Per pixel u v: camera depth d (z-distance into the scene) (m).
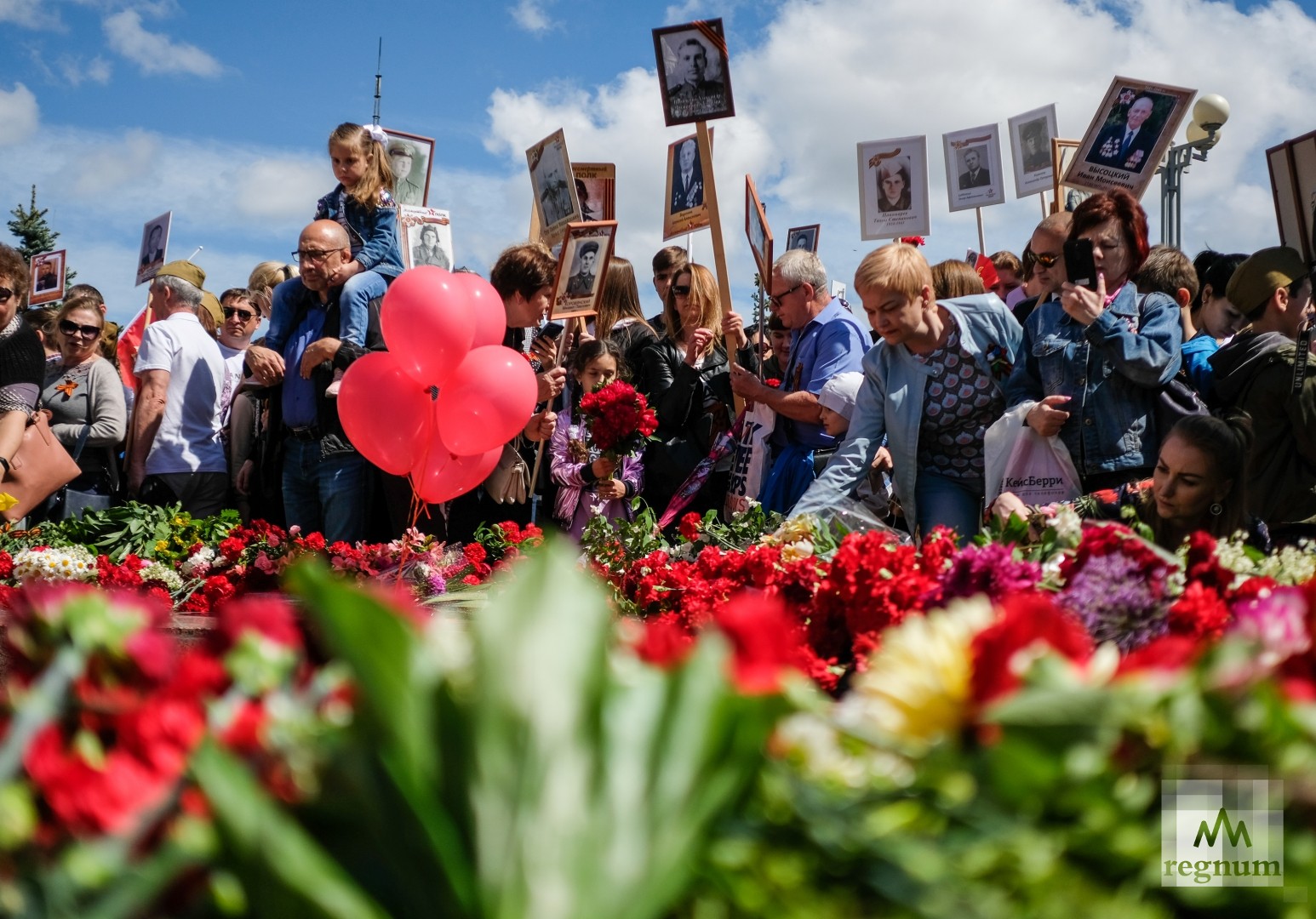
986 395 4.73
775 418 6.00
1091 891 0.78
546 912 0.68
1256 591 1.97
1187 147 9.90
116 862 0.76
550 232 7.77
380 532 6.84
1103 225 4.46
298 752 0.83
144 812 0.81
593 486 6.33
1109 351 4.30
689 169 7.78
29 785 0.86
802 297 5.97
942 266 6.00
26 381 5.99
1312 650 1.01
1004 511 3.27
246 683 0.97
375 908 0.73
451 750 0.72
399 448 4.98
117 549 6.66
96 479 7.75
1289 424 4.31
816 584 2.44
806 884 0.79
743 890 0.77
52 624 1.02
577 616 0.76
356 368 5.01
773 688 0.93
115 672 1.01
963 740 0.89
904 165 9.02
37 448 6.01
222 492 7.53
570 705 0.73
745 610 0.99
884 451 5.52
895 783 0.88
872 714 0.93
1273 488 4.31
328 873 0.69
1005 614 0.94
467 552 5.37
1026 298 6.73
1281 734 0.82
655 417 6.19
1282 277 4.48
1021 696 0.84
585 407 6.16
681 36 6.91
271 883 0.67
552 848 0.69
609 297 7.09
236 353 7.98
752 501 5.48
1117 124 7.28
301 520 6.74
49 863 0.78
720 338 6.74
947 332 4.75
